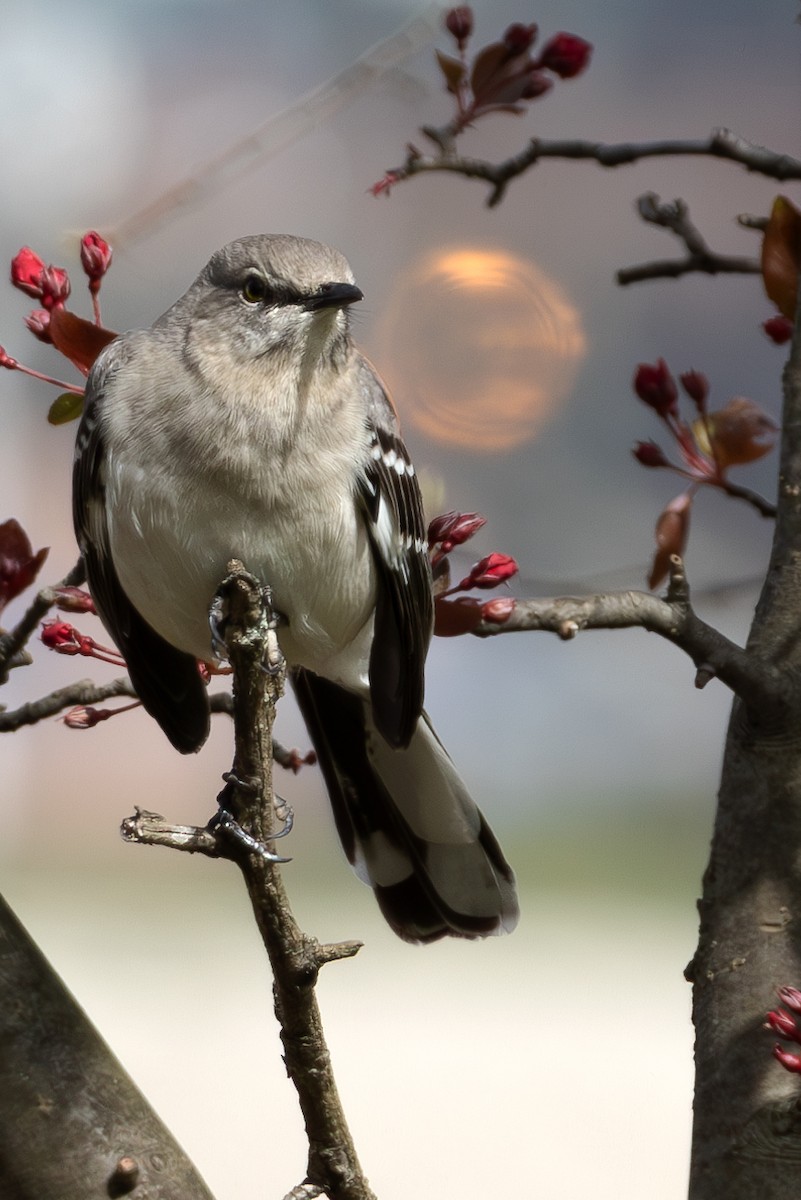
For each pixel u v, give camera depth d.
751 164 4.76
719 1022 4.65
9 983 4.65
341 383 4.77
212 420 4.75
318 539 4.77
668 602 4.69
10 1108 4.64
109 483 4.76
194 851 4.63
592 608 4.69
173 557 4.76
